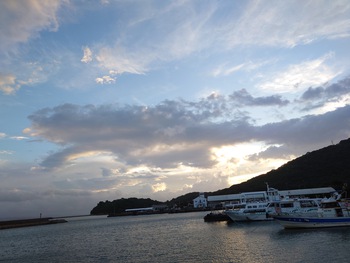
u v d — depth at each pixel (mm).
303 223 60531
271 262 36906
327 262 34625
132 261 45781
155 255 49156
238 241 55125
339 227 57844
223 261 39875
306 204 79188
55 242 87125
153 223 139000
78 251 62531
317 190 126000
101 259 50125
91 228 144000
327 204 59969
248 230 70500
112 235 95625
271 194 105750
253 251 44438
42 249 71750
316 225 59438
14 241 101312
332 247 41812
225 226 86875
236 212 91812
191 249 51562
